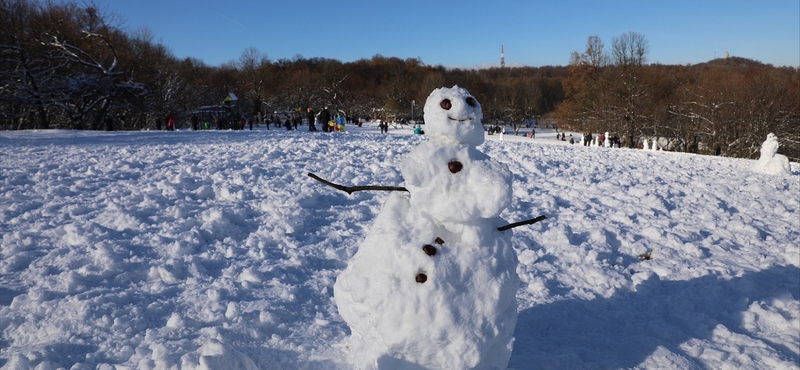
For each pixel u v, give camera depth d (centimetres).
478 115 356
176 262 628
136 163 1425
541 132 9069
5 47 4478
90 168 1330
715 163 2234
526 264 712
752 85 5506
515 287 359
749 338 512
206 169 1307
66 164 1419
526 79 12675
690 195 1343
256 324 487
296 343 457
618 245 834
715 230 966
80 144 2092
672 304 586
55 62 4953
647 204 1163
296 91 10519
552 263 723
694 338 508
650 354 458
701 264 760
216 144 2067
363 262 349
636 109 6381
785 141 5209
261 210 920
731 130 5503
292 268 648
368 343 360
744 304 595
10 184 1119
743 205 1252
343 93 10612
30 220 821
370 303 338
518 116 9681
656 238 887
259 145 1995
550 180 1424
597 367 434
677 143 6125
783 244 903
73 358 425
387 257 340
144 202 925
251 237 757
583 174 1552
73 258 643
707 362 467
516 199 1127
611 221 985
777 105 5272
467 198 336
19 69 4612
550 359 439
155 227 789
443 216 342
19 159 1554
